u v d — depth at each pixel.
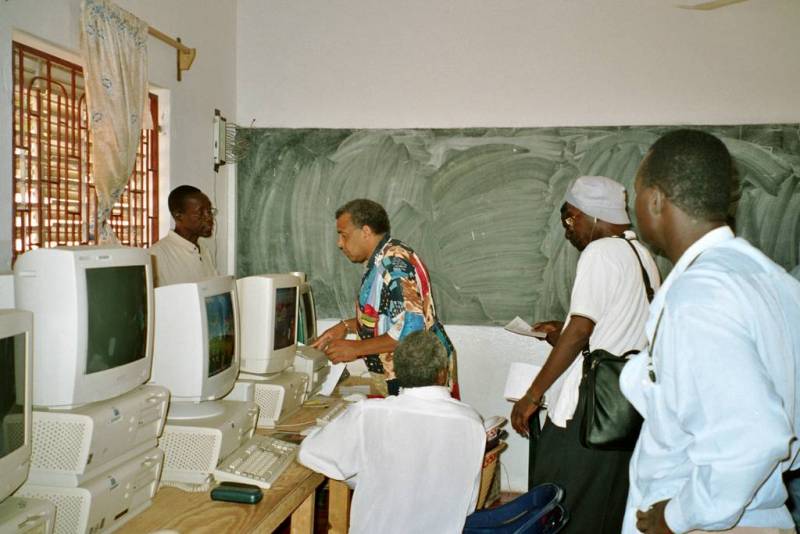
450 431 1.57
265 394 2.22
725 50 3.25
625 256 1.90
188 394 1.81
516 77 3.44
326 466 1.61
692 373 0.90
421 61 3.52
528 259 3.47
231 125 3.62
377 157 3.58
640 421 1.55
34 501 1.20
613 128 3.35
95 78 2.28
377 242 2.50
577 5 3.36
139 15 2.69
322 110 3.63
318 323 3.68
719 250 1.00
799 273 2.68
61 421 1.31
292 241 3.68
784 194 3.21
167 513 1.51
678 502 0.92
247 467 1.72
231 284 2.03
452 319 3.56
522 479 3.53
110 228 2.44
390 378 2.46
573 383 1.91
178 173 3.09
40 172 2.27
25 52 2.20
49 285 1.36
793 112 3.20
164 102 2.97
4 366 1.17
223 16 3.52
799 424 0.96
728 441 0.84
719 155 1.02
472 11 3.46
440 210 3.54
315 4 3.61
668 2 3.28
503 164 3.46
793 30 3.18
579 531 1.85
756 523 0.98
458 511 1.57
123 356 1.53
